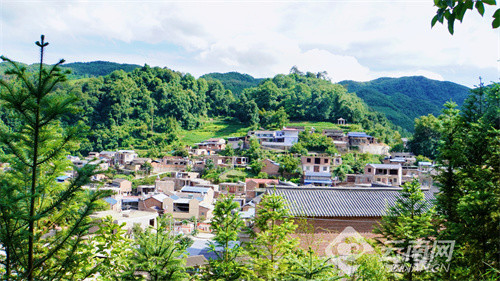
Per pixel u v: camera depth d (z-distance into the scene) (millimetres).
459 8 3037
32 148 5453
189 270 8492
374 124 88625
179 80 114312
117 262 7078
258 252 8750
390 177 49781
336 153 62719
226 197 8898
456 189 10000
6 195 5016
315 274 7582
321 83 135250
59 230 6348
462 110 10344
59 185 6004
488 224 8289
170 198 40688
